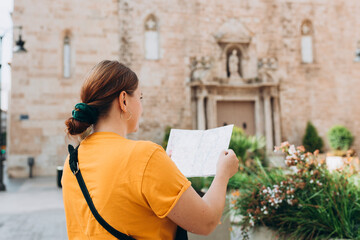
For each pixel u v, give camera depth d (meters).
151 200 1.14
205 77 17.42
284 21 19.14
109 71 1.35
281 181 3.95
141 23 17.66
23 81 15.99
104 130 1.34
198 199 1.18
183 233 1.28
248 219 3.80
